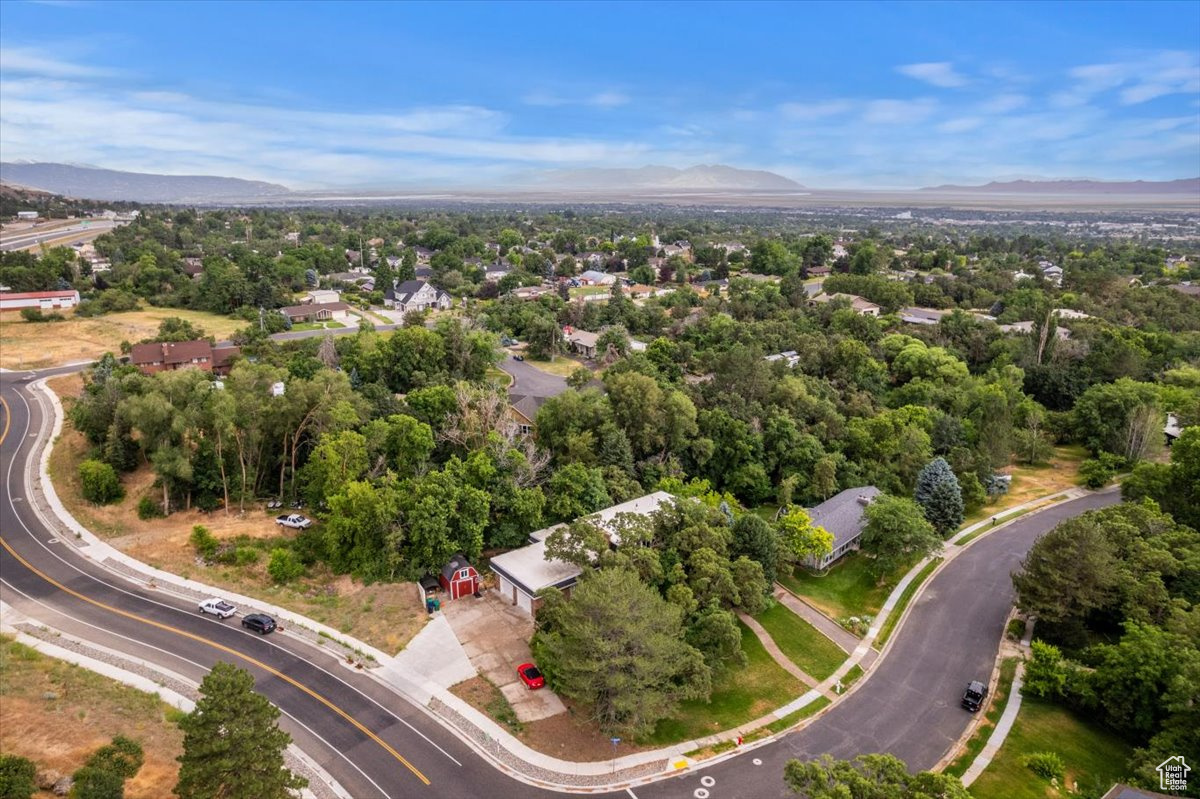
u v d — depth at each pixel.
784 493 69.00
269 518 61.88
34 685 40.53
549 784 37.34
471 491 56.66
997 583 59.03
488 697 43.16
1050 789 37.66
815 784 29.59
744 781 37.97
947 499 66.50
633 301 158.88
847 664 48.88
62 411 81.56
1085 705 42.66
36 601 50.03
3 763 30.89
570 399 73.06
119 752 34.12
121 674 42.94
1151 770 34.59
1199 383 93.50
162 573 54.41
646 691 38.97
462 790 36.62
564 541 51.12
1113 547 50.78
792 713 43.75
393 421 66.50
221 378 92.25
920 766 39.41
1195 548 51.25
